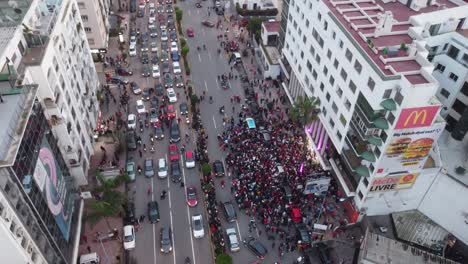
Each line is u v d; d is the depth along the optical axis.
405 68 47.72
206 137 73.75
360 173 53.97
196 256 55.72
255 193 62.19
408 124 46.75
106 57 96.50
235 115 80.12
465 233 54.88
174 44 100.62
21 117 38.69
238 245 56.06
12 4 47.78
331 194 64.00
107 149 70.31
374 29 55.75
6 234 34.53
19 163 37.34
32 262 39.06
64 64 56.75
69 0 63.81
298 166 66.88
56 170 48.25
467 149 57.47
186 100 84.12
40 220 40.59
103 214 52.91
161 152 71.44
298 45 74.75
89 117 68.94
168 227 58.66
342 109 58.00
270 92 87.12
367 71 49.53
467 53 58.94
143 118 78.38
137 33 107.00
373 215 59.62
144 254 55.59
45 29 50.66
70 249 49.66
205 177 64.88
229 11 120.88
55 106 49.31
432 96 46.28
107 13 108.94
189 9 122.12
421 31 54.75
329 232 58.56
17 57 44.72
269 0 116.75
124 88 85.75
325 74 63.44
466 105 60.31
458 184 52.69
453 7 63.81
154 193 64.19
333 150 65.06
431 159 56.06
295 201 61.44
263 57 93.25
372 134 51.28
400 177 53.59
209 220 59.78
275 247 56.69
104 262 53.69
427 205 58.16
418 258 51.84
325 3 60.94
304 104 66.69
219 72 93.88
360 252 53.88
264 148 69.88
